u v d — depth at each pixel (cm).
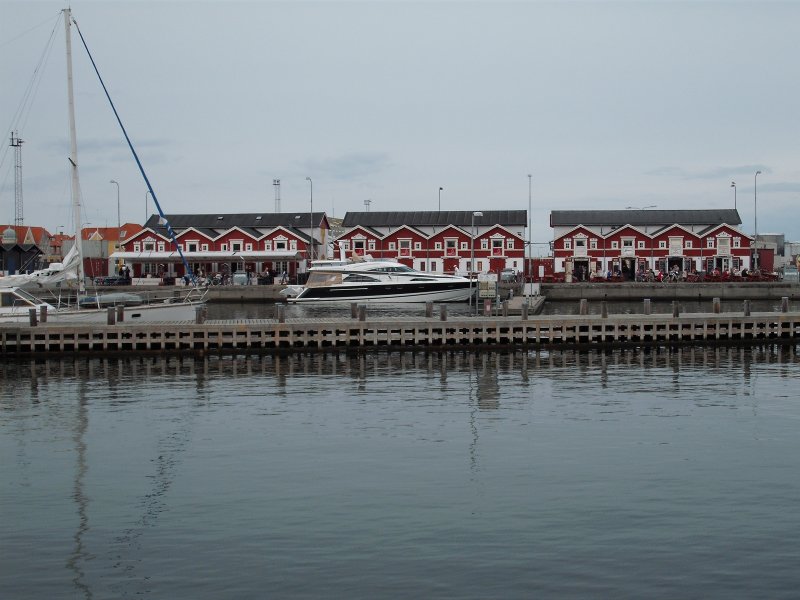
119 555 1583
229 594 1414
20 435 2495
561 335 4434
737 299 7994
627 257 9706
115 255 9619
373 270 7112
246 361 3953
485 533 1661
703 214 10212
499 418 2678
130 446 2359
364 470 2100
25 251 8988
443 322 4347
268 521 1742
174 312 4791
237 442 2391
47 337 4138
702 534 1650
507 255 9750
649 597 1386
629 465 2128
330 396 3070
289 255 9594
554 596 1391
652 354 4162
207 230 10306
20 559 1570
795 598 1383
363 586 1434
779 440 2381
